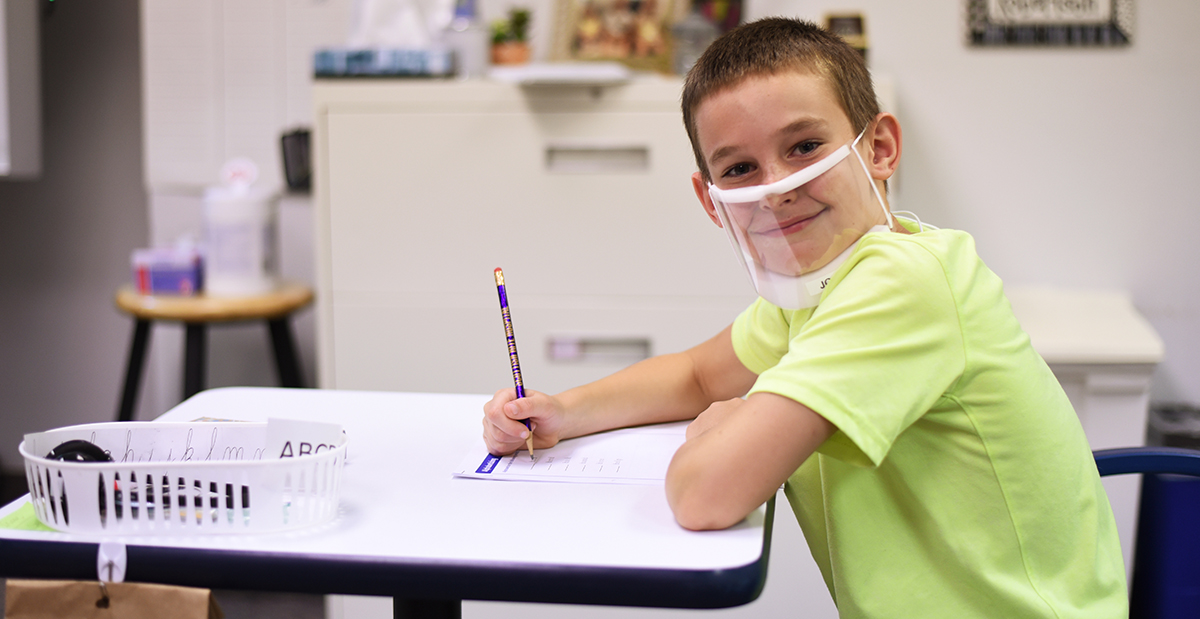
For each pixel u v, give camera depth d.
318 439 0.66
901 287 0.67
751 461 0.63
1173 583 1.47
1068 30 1.84
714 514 0.62
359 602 1.46
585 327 1.67
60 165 2.26
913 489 0.73
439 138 1.64
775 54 0.72
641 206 1.63
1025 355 0.73
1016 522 0.72
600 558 0.57
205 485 0.60
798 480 0.85
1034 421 0.72
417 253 1.67
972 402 0.70
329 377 1.70
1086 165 1.88
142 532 0.60
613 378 0.89
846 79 0.74
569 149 1.64
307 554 0.57
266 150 2.06
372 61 1.64
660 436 0.85
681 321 1.66
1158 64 1.83
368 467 0.75
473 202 1.65
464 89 1.63
